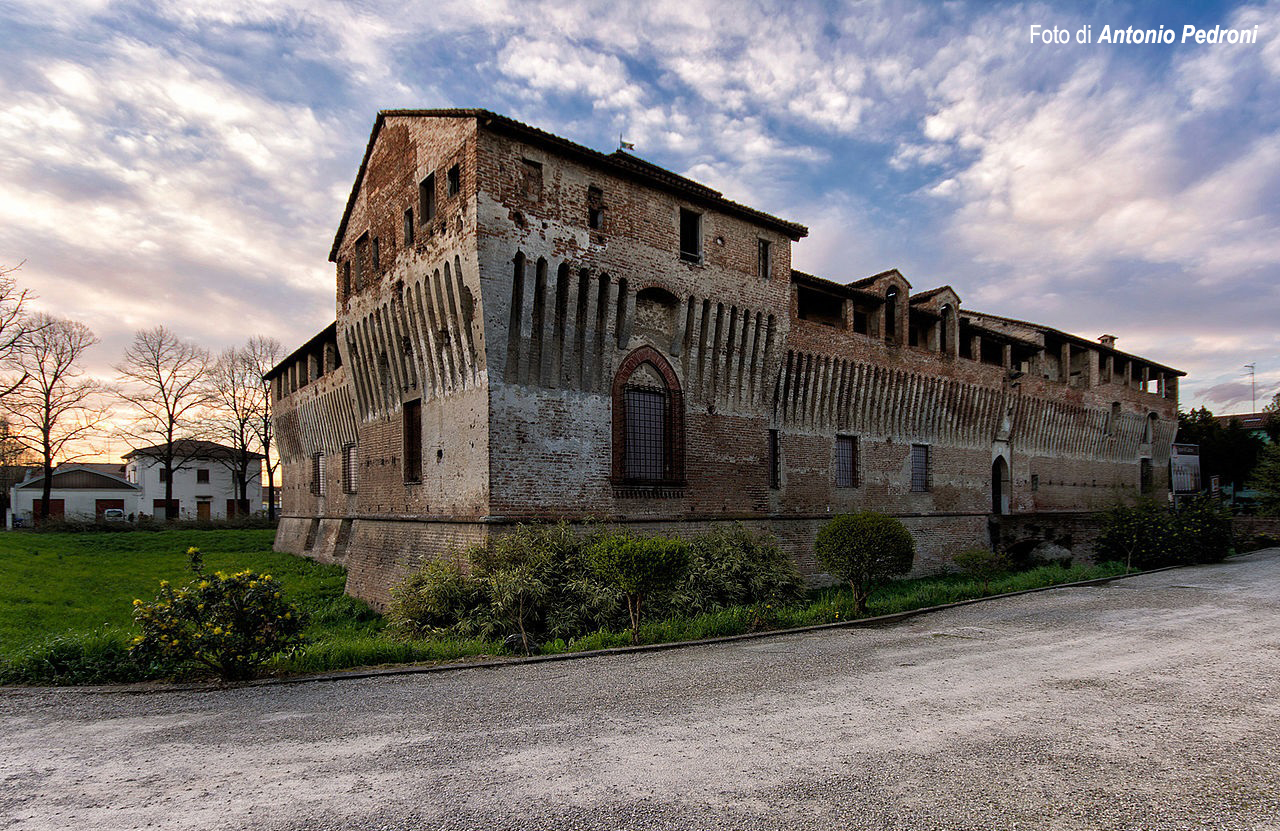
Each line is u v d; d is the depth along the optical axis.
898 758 7.52
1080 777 7.02
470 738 8.23
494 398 18.89
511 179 19.27
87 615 23.62
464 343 19.70
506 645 14.70
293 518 44.62
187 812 6.19
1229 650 13.19
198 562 11.84
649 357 22.30
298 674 11.74
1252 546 36.47
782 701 9.84
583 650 14.00
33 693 10.45
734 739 8.15
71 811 6.22
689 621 16.69
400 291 23.20
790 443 27.83
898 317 32.66
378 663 12.84
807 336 28.03
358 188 27.09
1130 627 15.69
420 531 22.19
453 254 19.64
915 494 32.97
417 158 22.23
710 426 23.81
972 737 8.23
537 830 5.80
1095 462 45.00
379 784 6.81
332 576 32.47
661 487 22.12
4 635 18.98
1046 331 41.25
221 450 78.12
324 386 37.19
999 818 6.09
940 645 14.01
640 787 6.71
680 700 9.95
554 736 8.30
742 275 24.70
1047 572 25.19
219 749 7.88
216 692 10.56
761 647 14.16
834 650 13.66
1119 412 46.34
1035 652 13.18
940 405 34.25
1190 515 29.98
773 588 20.56
